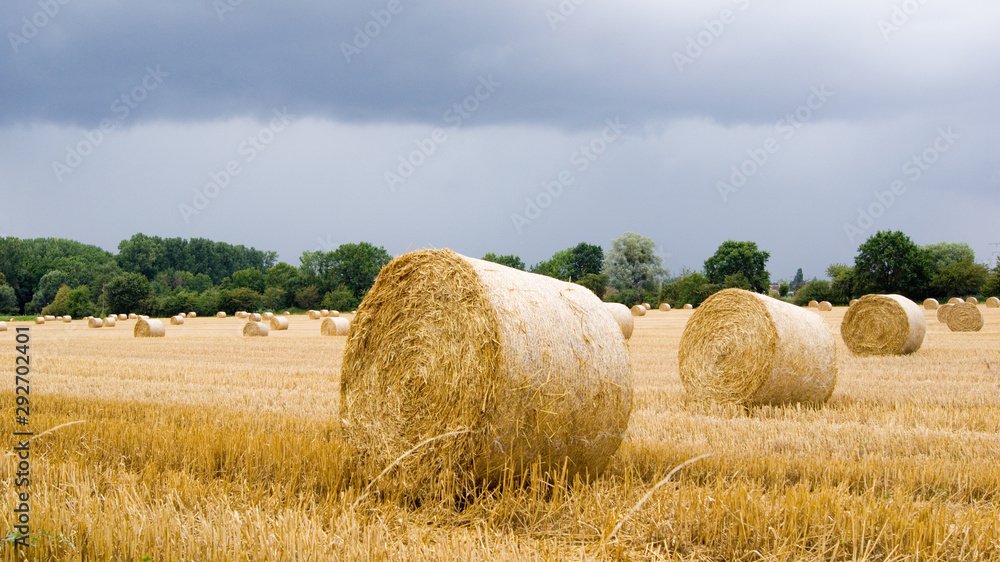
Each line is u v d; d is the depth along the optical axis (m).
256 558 4.43
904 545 4.89
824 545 4.83
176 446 7.27
